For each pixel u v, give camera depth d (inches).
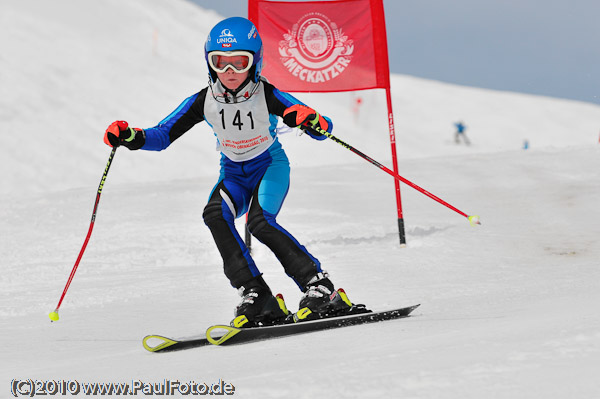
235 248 284.8
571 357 167.6
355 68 605.3
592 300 277.1
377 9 602.2
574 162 1043.9
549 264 460.1
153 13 4001.0
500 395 145.4
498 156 1184.8
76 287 477.4
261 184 294.2
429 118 4101.9
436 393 150.4
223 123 290.5
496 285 377.1
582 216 679.1
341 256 532.4
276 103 287.1
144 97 2891.2
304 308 281.6
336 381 166.1
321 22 606.5
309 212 780.6
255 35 280.1
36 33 3174.2
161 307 380.5
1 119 2391.7
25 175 2097.7
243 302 279.0
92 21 3538.4
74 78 2869.1
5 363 261.6
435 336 221.5
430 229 643.5
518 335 200.4
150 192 1018.1
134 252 634.2
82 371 227.0
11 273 565.0
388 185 976.9
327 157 2775.6
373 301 352.8
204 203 913.5
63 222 820.0
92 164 2252.7
